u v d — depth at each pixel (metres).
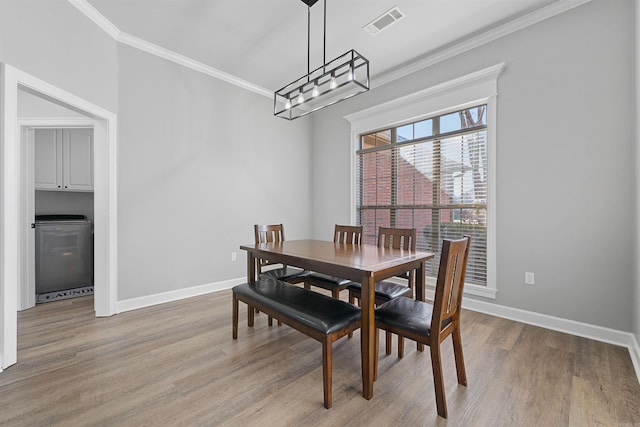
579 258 2.21
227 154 3.56
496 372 1.70
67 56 2.18
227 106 3.56
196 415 1.34
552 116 2.33
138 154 2.83
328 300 1.76
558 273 2.31
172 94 3.08
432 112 3.08
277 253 2.05
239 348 2.02
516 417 1.33
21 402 1.42
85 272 3.42
